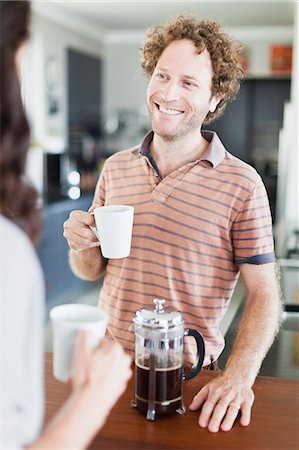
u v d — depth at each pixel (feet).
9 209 2.23
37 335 2.17
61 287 15.76
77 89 20.29
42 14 17.93
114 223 4.19
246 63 22.24
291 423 3.49
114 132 23.66
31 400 2.15
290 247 10.50
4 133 2.07
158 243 4.80
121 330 4.94
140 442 3.25
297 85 13.23
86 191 17.97
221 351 5.01
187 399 3.80
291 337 6.04
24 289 2.09
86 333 2.40
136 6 17.40
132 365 4.49
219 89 4.94
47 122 18.53
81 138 20.81
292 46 21.85
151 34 5.12
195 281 4.75
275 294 4.57
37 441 2.16
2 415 2.04
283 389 3.97
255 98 19.92
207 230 4.73
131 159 5.27
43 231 2.40
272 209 19.40
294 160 13.37
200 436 3.33
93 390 2.30
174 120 4.80
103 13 18.75
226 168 4.83
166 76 4.77
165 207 4.84
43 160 15.69
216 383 3.79
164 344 3.46
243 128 19.92
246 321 4.37
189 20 4.87
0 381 2.02
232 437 3.32
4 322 2.03
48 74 18.51
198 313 4.77
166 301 4.78
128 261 4.91
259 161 20.89
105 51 23.80
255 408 3.68
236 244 4.74
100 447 3.19
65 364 2.60
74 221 4.69
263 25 20.97
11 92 2.07
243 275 4.74
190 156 4.99
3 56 2.05
